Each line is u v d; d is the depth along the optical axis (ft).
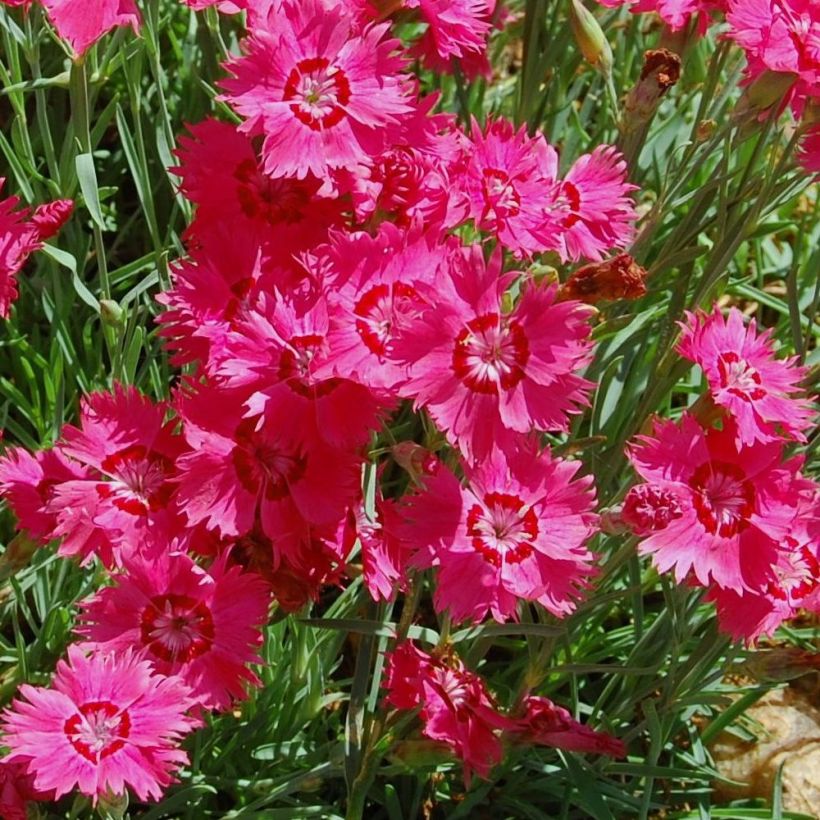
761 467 1.57
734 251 1.68
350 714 1.61
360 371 1.50
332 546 1.54
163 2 2.00
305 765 1.71
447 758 1.57
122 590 1.52
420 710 1.56
